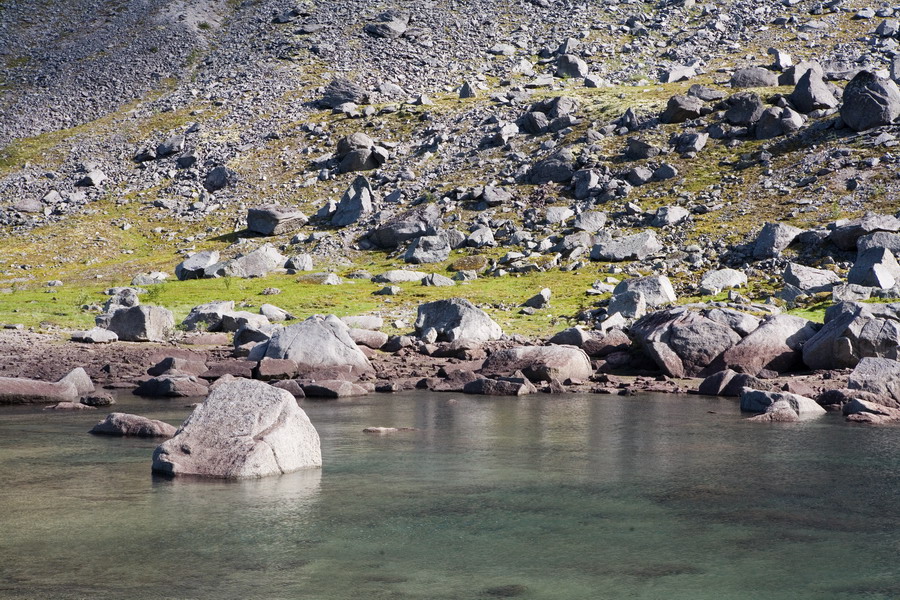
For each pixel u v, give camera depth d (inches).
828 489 570.6
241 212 3592.5
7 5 5895.7
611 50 4869.6
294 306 2148.1
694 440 768.3
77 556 421.4
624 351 1427.2
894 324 1238.3
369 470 629.6
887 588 382.9
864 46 4323.3
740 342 1298.0
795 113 3265.3
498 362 1296.8
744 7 5083.7
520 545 445.4
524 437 785.6
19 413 953.5
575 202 3132.4
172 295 2354.8
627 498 544.4
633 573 401.7
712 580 392.8
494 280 2524.6
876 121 3065.9
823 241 2395.4
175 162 4082.2
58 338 1699.1
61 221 3602.4
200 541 446.9
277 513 502.3
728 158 3181.6
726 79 4126.5
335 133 4133.9
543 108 3863.2
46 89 4958.2
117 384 1207.6
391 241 3053.6
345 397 1121.4
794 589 381.7
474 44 5098.4
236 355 1456.7
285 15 5467.5
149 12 5698.8
